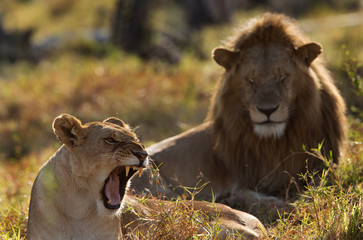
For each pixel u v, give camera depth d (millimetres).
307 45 10375
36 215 7172
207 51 36844
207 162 11406
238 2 54469
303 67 10484
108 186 7215
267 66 10289
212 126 11242
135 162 7082
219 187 11273
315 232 7707
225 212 8664
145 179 10797
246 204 10531
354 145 11523
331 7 52844
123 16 37781
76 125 7047
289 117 10477
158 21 39156
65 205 7125
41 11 50531
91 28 47594
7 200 11328
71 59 34625
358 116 13336
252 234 8172
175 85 26766
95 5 50562
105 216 7215
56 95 26688
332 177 9258
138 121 21031
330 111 10906
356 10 51062
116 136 7066
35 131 22703
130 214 8000
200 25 43781
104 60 33281
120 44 37625
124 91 26328
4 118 25188
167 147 11742
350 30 33094
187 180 11391
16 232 8977
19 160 17875
